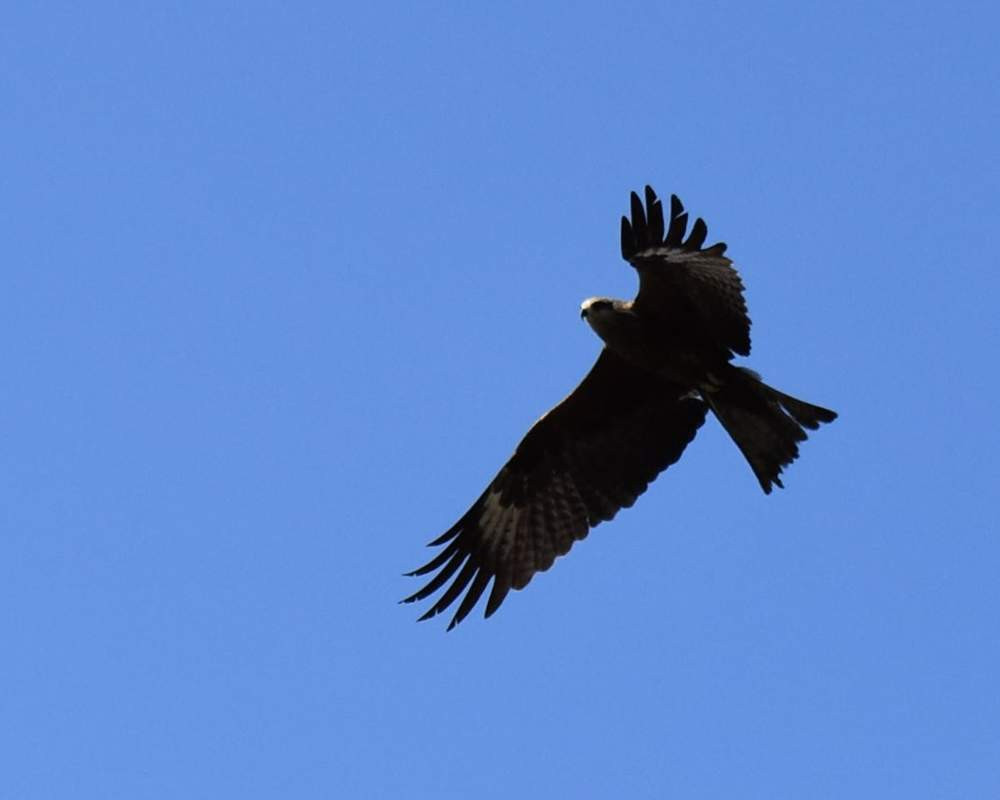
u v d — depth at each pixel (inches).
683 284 587.5
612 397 655.1
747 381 599.5
